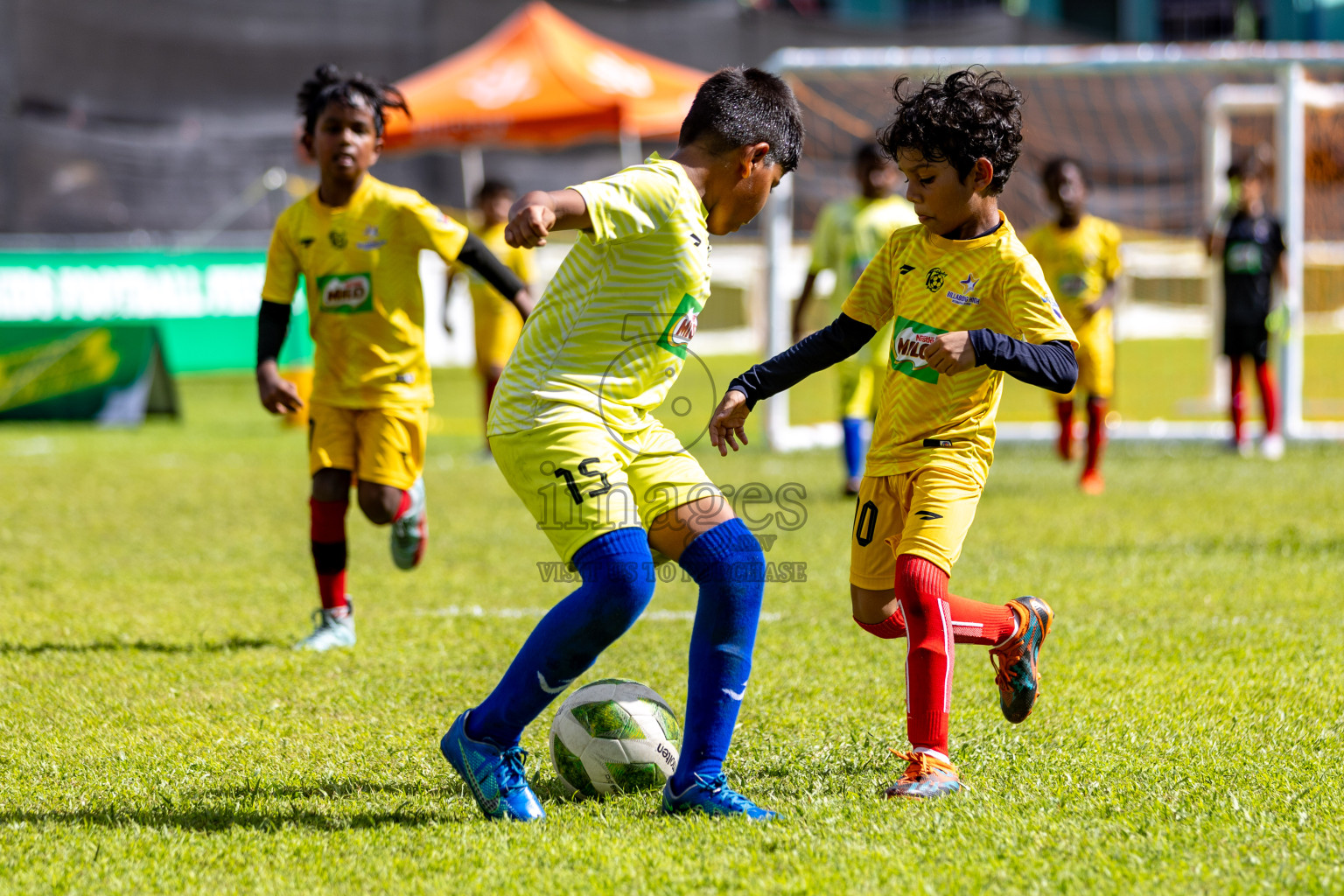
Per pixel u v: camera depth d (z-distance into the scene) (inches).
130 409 1526.8
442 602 618.5
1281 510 849.5
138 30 2015.3
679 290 318.0
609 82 1537.9
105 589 647.1
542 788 355.6
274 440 1365.7
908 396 354.9
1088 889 267.4
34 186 1958.7
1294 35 2687.0
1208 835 298.8
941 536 338.3
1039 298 333.1
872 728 406.0
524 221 282.8
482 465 1177.4
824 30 2299.5
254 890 276.2
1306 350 1931.6
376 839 306.5
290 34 2102.6
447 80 1577.3
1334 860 282.0
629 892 271.0
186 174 2053.4
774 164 332.2
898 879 272.8
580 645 309.6
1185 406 1483.8
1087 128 2137.1
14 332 1508.4
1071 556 695.1
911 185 344.5
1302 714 408.8
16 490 997.2
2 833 312.3
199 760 376.5
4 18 1925.4
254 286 1720.0
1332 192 1790.1
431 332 2070.6
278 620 583.2
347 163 514.0
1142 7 2719.0
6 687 458.0
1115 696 433.1
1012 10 2770.7
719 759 321.7
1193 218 2148.1
